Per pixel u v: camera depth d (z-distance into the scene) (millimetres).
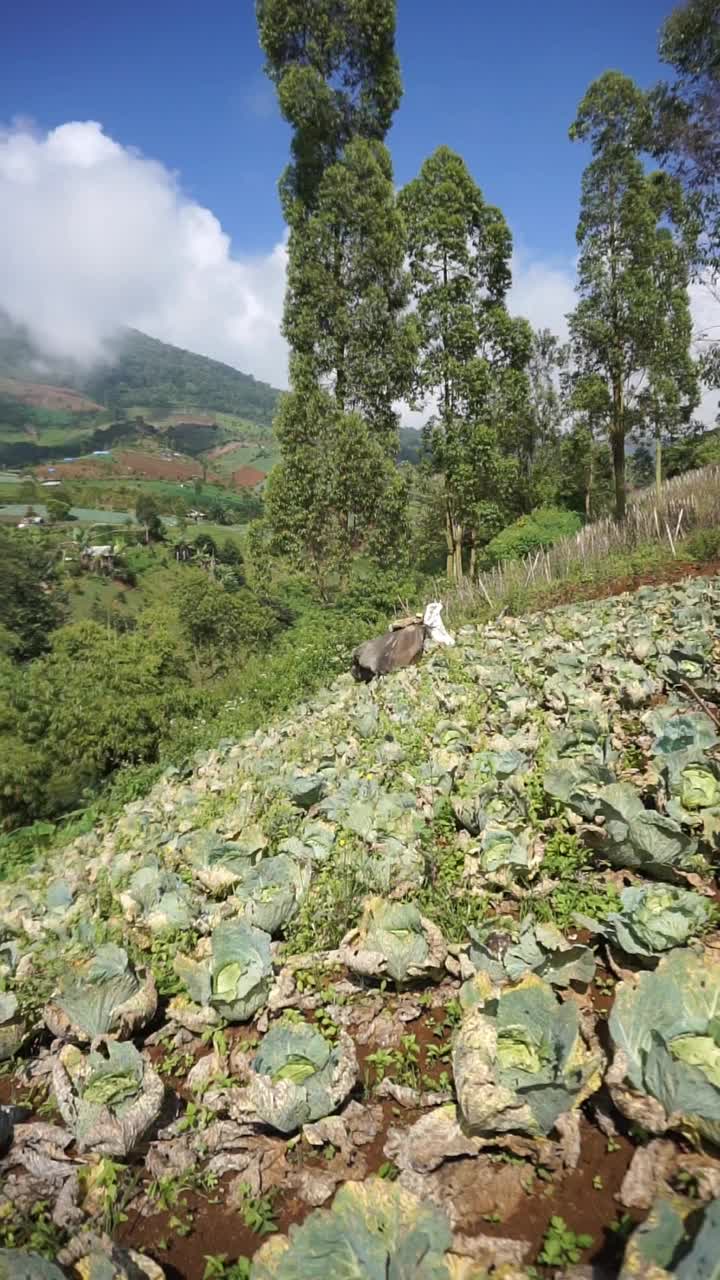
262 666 16156
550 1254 1563
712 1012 1871
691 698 4953
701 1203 1539
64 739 12055
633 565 13648
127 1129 2029
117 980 2611
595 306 21203
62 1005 2570
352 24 20781
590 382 21531
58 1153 2111
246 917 3117
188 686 15922
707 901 2428
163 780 8453
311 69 20609
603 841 3113
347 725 7223
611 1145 1825
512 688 6176
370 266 21328
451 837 4004
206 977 2686
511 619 11500
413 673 9094
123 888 4527
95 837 7039
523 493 32281
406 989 2695
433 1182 1770
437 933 2672
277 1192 1923
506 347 21766
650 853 2904
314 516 22062
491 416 22297
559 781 3594
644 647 6383
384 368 21578
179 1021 2668
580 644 7422
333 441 21641
